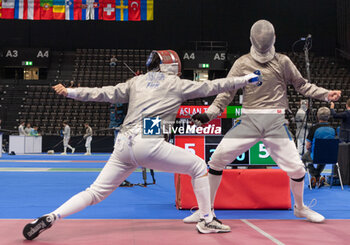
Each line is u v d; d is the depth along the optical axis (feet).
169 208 12.00
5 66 64.39
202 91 8.44
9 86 62.85
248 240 7.95
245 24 67.62
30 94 61.21
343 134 19.33
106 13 50.21
